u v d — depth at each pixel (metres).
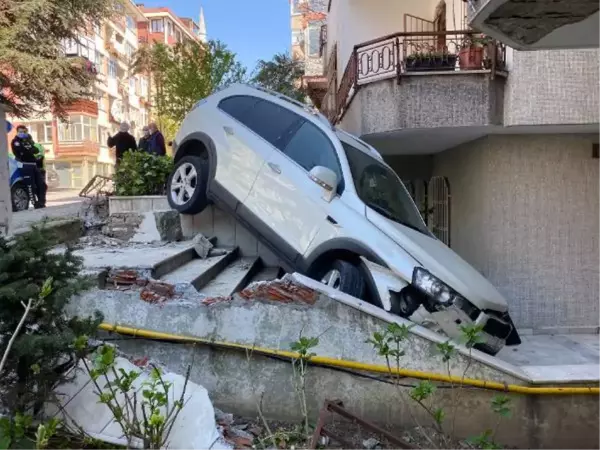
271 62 25.58
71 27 11.72
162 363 4.76
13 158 11.74
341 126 11.35
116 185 9.46
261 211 6.79
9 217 5.75
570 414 4.97
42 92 11.51
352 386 4.88
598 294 8.26
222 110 7.91
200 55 19.36
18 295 3.24
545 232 8.27
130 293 5.08
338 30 14.69
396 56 7.57
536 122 7.17
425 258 5.63
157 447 3.19
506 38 5.20
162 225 8.37
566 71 7.09
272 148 7.04
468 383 4.84
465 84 7.47
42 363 3.47
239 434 4.16
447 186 10.27
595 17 4.64
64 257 3.65
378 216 5.98
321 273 6.19
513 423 4.93
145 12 58.34
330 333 4.92
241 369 4.92
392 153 11.08
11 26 10.70
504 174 8.26
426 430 4.81
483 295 5.61
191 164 8.02
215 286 6.40
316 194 6.34
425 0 12.71
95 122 42.84
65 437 3.50
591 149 8.20
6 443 2.94
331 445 4.39
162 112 20.61
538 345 7.55
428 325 5.36
